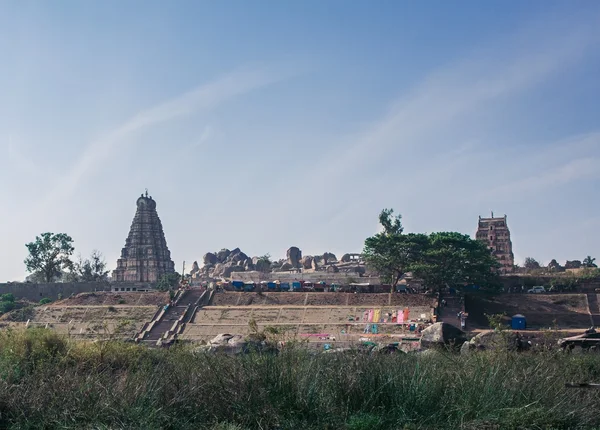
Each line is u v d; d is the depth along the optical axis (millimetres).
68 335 33969
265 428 20234
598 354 33125
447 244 133500
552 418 20594
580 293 133125
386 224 166125
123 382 23359
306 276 188375
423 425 20734
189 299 137250
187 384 22359
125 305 134125
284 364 23156
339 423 20766
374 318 118438
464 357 27062
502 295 135000
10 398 21422
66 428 20031
